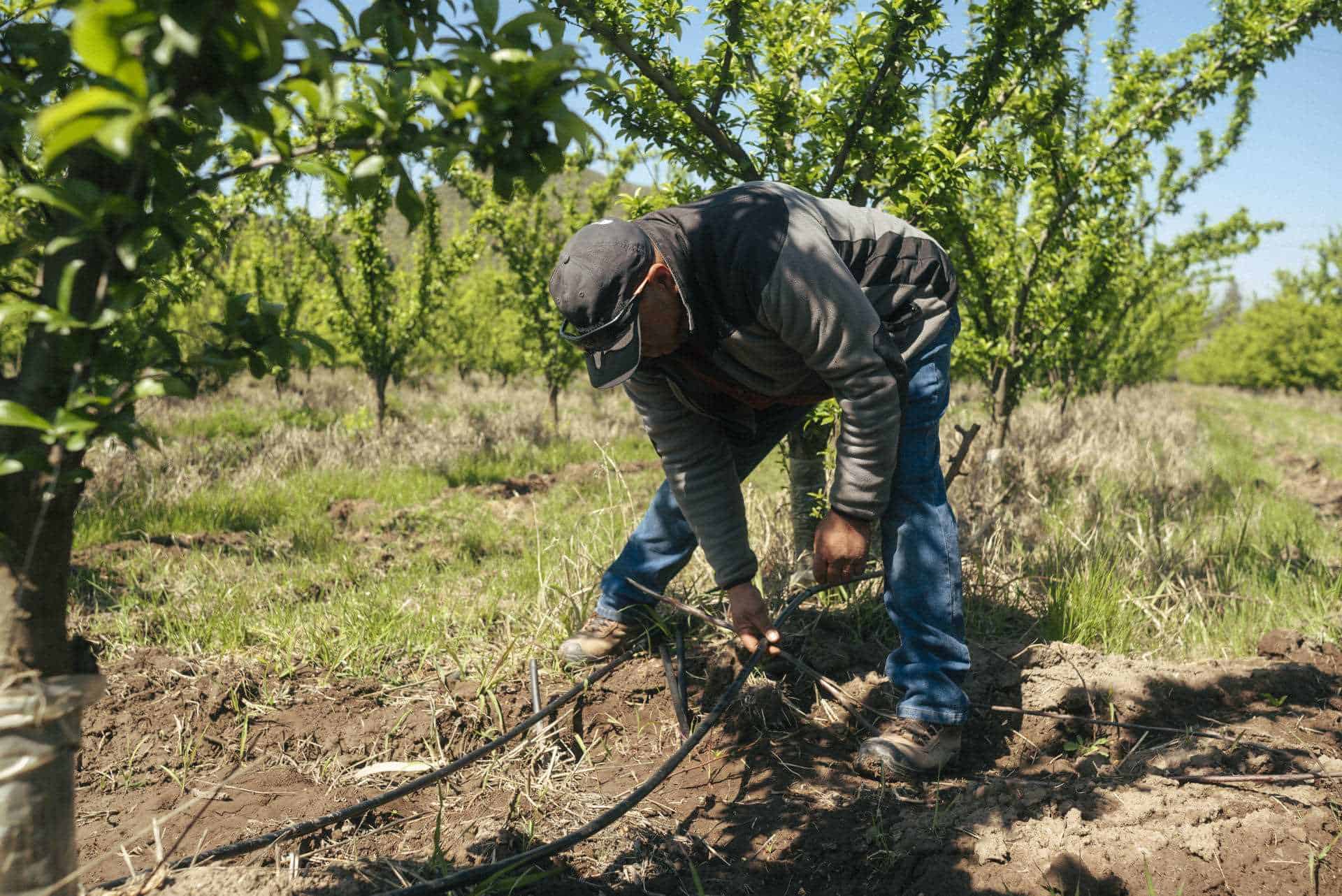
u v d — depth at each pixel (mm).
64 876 1307
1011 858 2129
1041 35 4484
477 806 2406
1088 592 3719
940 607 2492
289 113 1061
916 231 2385
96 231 1068
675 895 2076
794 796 2482
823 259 1997
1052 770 2621
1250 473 9414
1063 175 5742
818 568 2324
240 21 976
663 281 1978
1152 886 2010
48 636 1258
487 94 1106
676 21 3244
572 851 2209
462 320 19688
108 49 876
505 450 10062
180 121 1097
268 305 1241
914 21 3445
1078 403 13391
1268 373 33750
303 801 2424
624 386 2471
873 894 2092
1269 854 2104
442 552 5332
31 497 1208
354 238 9875
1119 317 10898
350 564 4871
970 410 13680
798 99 3770
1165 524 5316
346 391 16906
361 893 1924
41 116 858
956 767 2617
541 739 2666
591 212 11711
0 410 1021
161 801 2422
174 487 6758
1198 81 5691
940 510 2482
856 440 2152
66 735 1277
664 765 2244
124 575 4508
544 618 3354
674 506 2943
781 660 3008
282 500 6992
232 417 13031
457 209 10891
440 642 3273
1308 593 4371
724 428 2631
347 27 1100
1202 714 2920
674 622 3211
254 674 2998
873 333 2045
